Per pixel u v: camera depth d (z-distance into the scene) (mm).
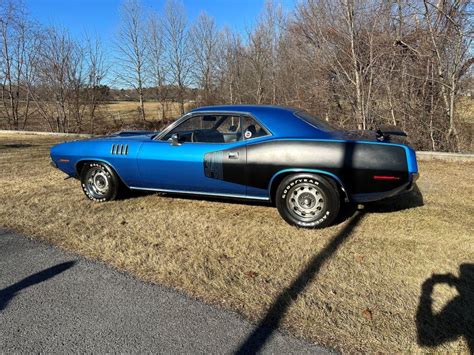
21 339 2299
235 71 18625
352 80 9453
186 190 4617
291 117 4223
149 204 4977
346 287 2832
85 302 2689
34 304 2668
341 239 3732
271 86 16234
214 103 19766
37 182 6250
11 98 18438
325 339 2266
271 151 4020
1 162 8133
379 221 4223
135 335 2326
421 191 5406
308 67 11461
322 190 3910
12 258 3398
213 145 4328
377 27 9438
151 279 3002
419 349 2174
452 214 4422
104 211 4703
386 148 3748
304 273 3061
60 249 3584
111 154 4828
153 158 4566
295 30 12148
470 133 8648
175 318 2492
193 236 3869
